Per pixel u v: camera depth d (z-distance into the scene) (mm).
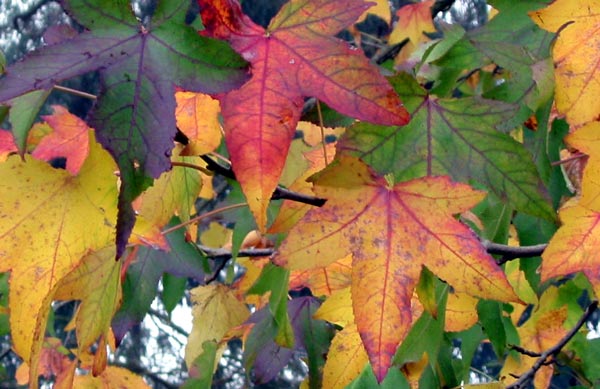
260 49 655
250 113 641
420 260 681
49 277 678
